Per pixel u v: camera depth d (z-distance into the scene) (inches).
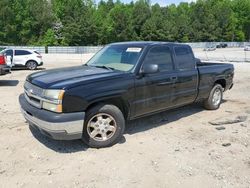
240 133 235.6
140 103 216.7
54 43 2768.2
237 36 4116.6
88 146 200.2
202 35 3654.0
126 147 202.2
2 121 252.7
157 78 226.1
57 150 194.5
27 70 764.6
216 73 294.7
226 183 159.9
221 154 195.3
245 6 4232.3
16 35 2751.0
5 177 161.3
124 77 205.3
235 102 350.3
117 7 3344.0
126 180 160.4
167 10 3732.8
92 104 194.4
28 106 196.7
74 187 153.3
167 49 242.7
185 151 198.4
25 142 206.1
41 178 160.9
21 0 2741.1
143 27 3159.5
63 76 198.7
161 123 257.0
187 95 259.8
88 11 3004.4
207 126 251.9
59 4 3011.8
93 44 2906.0
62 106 177.5
